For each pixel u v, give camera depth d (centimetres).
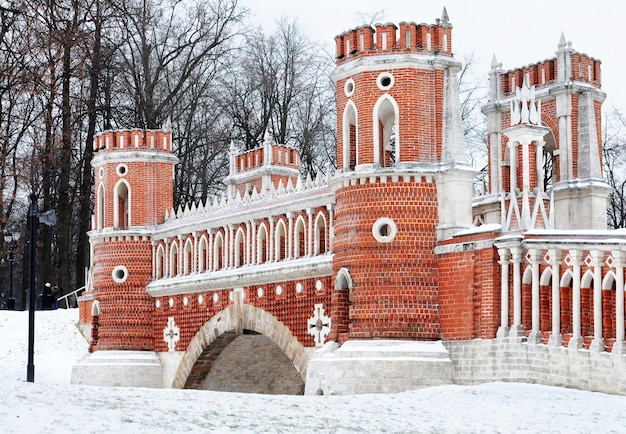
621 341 3253
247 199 4850
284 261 4525
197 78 7575
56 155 6812
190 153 7712
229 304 4884
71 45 5716
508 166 5100
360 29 4044
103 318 5509
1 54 5306
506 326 3634
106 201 5591
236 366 5272
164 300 5397
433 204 3944
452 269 3844
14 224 8169
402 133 3962
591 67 4947
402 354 3797
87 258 8981
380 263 3909
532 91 3897
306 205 4409
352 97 4053
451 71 4022
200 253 5153
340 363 3853
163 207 5588
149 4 7419
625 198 7456
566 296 3478
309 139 7556
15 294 10769
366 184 3962
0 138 5316
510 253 3631
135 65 7562
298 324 4412
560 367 3419
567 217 4825
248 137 7556
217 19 7656
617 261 3288
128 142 5584
